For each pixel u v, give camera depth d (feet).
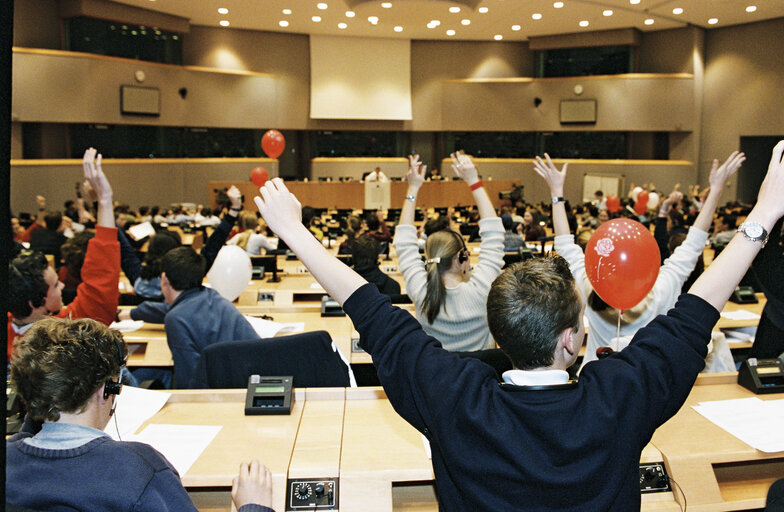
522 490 3.52
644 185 64.80
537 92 67.46
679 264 8.18
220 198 50.72
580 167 67.62
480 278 9.10
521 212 39.04
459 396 3.76
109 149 54.90
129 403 6.98
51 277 7.99
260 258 17.15
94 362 4.59
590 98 65.05
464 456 3.63
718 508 5.75
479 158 70.59
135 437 6.30
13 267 7.73
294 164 69.31
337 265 4.18
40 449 4.35
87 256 9.20
